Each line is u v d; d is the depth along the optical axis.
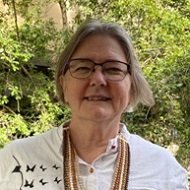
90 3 6.09
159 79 5.20
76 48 1.70
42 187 1.65
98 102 1.63
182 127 5.34
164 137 5.41
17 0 6.12
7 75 5.74
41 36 5.93
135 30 5.68
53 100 5.98
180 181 1.78
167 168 1.78
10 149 1.75
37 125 5.73
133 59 1.76
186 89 5.24
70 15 6.49
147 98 1.89
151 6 5.62
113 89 1.63
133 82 1.79
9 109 5.84
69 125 1.79
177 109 5.34
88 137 1.69
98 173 1.69
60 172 1.68
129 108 1.88
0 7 6.18
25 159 1.71
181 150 5.35
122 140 1.80
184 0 6.23
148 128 5.34
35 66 5.98
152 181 1.72
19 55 5.41
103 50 1.66
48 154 1.73
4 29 5.75
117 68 1.66
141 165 1.75
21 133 5.68
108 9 5.96
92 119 1.63
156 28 5.62
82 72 1.65
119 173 1.70
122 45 1.72
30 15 6.12
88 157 1.72
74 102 1.66
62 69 1.76
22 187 1.66
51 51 5.98
